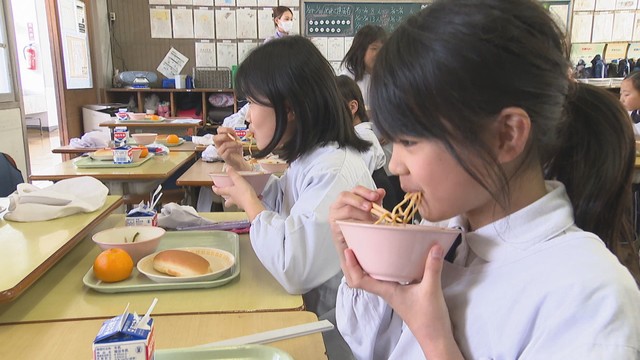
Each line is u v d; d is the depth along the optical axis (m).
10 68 4.02
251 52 1.22
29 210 1.23
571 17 5.79
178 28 5.93
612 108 0.63
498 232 0.62
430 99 0.52
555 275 0.55
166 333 0.83
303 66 1.17
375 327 0.81
